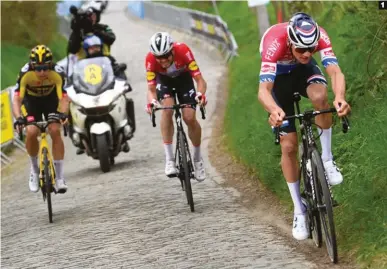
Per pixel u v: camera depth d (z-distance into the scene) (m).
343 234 19.27
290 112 19.72
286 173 19.09
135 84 67.62
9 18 81.00
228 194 27.30
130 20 129.25
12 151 47.78
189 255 20.31
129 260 20.59
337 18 33.44
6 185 37.91
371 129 23.23
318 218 18.73
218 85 60.09
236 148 33.91
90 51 38.78
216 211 24.92
